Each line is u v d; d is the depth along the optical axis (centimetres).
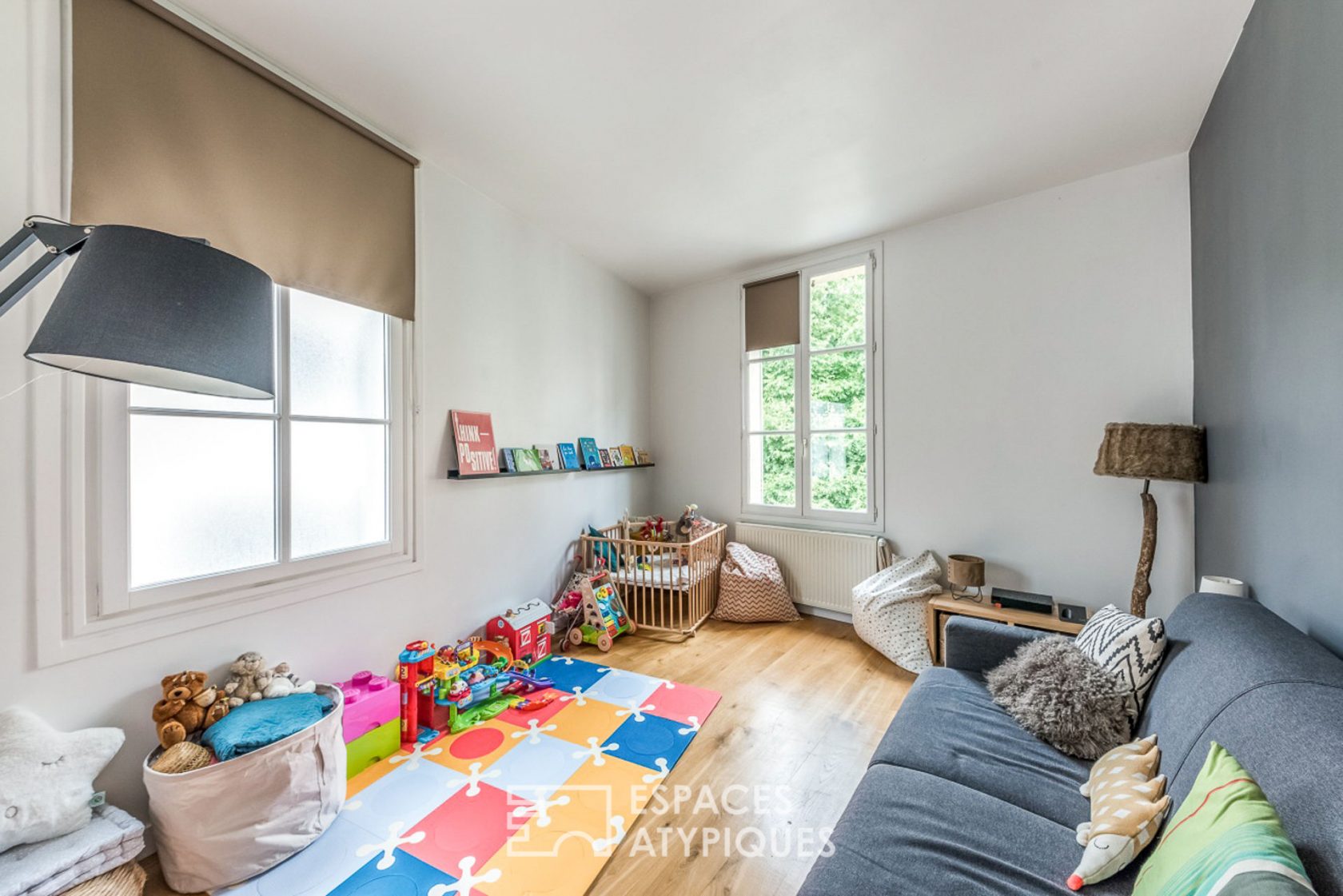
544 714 230
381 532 230
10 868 112
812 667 282
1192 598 163
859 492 357
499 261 290
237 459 182
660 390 450
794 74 189
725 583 361
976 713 164
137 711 152
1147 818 101
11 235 132
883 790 129
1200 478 212
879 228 324
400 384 234
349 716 187
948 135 228
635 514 426
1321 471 126
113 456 149
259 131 179
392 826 162
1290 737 87
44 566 135
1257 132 161
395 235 229
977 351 301
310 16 160
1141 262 254
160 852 140
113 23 146
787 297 380
